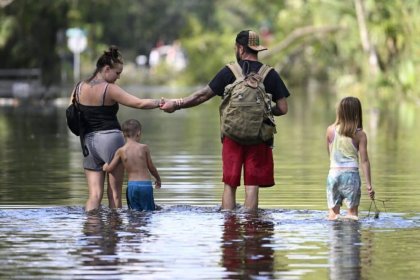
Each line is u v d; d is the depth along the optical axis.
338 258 16.47
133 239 18.14
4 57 96.31
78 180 28.17
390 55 80.94
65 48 101.69
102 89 22.39
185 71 132.38
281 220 20.50
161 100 22.53
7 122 55.03
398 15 77.19
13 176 29.25
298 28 102.00
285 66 113.50
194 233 18.83
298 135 46.47
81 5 101.56
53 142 42.19
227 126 22.20
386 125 52.50
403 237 18.41
